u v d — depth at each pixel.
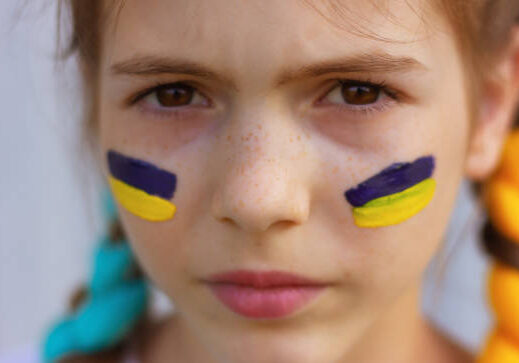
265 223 0.77
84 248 1.80
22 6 1.24
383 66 0.78
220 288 0.85
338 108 0.81
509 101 1.02
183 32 0.77
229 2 0.74
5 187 1.79
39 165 1.78
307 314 0.84
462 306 1.71
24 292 1.87
